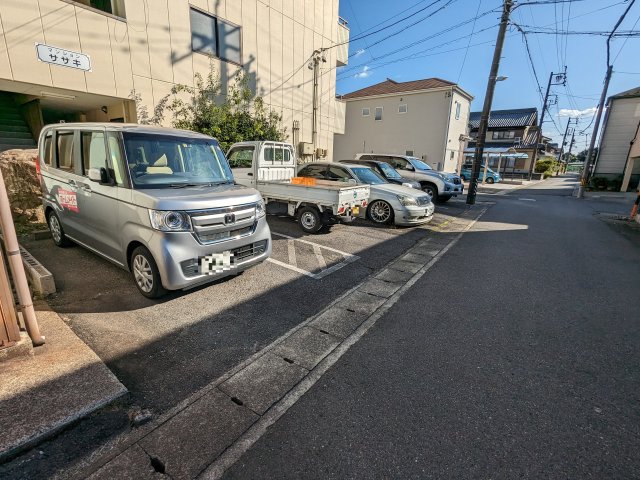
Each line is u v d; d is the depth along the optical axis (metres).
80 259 4.59
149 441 1.91
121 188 3.51
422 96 21.88
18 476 1.67
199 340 2.94
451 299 4.01
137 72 7.70
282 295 3.92
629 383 2.55
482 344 3.04
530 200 15.29
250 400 2.26
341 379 2.51
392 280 4.58
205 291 3.89
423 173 11.80
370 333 3.18
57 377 2.27
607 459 1.88
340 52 14.62
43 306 3.27
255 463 1.80
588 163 16.61
